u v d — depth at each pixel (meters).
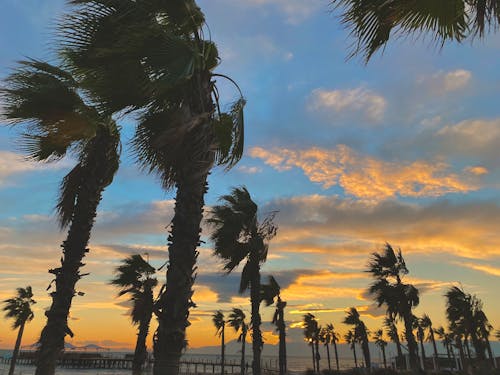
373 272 22.98
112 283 20.06
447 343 68.69
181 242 5.38
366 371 38.59
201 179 5.65
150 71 5.36
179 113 5.80
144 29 5.36
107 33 5.90
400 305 21.84
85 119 7.77
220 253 15.78
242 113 7.27
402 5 3.02
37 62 7.47
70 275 7.47
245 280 15.95
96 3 5.71
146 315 19.31
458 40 3.27
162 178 6.78
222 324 58.62
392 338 46.41
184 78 5.41
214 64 6.82
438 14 3.05
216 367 85.44
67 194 8.70
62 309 7.30
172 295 5.15
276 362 61.06
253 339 15.02
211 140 5.85
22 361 86.19
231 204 16.48
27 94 7.10
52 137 7.83
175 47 5.46
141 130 7.10
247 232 16.00
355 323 56.00
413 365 21.45
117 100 6.11
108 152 8.38
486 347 44.34
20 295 38.41
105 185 9.18
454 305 27.77
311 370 44.47
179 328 5.04
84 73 6.46
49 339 7.11
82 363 83.19
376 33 3.17
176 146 5.67
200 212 5.59
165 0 5.71
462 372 31.84
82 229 7.77
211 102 6.05
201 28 6.23
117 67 5.74
